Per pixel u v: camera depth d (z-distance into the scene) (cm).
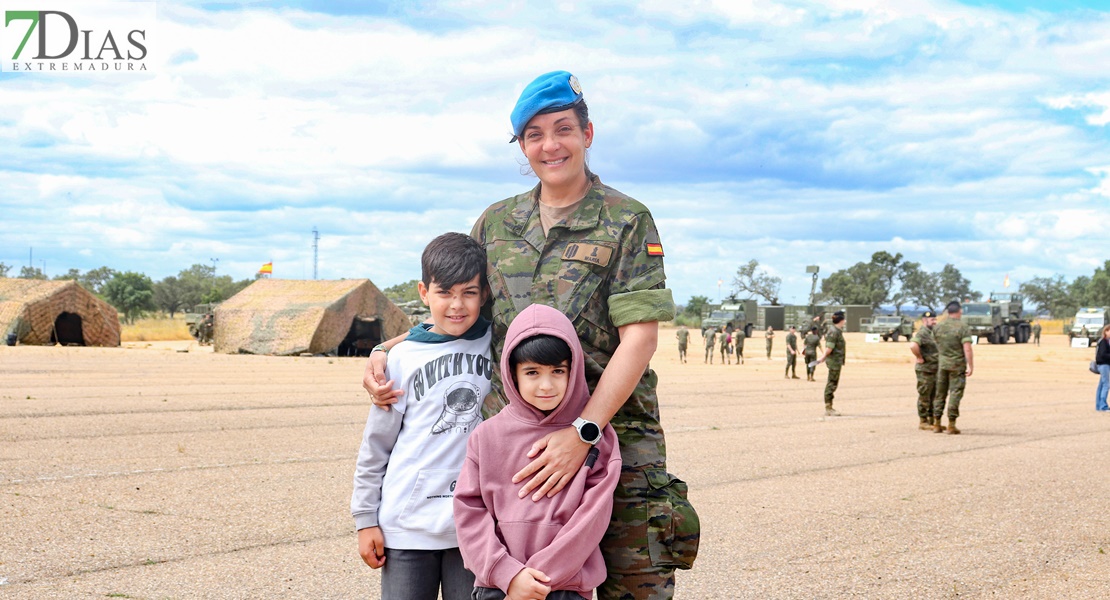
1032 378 2591
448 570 275
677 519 269
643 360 259
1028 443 1090
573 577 243
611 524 266
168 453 869
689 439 1081
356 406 1355
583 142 281
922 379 1228
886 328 5522
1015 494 749
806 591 475
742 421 1302
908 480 811
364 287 3105
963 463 917
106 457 836
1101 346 1584
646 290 263
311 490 698
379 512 279
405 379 283
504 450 253
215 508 630
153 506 634
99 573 477
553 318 251
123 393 1477
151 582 463
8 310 2956
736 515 653
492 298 290
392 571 273
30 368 2042
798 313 6756
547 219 282
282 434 1026
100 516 601
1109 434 1196
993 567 527
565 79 276
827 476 826
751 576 500
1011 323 5634
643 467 268
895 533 604
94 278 9962
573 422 253
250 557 511
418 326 298
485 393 283
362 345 3256
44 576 469
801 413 1445
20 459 813
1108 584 496
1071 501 721
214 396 1468
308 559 509
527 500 248
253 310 3003
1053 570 523
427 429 278
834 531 606
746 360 3466
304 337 2877
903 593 475
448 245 283
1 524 572
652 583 265
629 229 274
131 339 4444
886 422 1316
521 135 281
